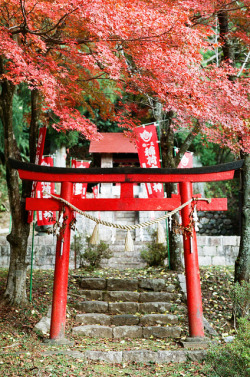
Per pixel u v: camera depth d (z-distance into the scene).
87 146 23.61
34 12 7.34
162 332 7.76
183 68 7.21
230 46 9.52
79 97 9.66
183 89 7.36
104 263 13.77
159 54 7.02
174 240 11.46
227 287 9.64
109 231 16.48
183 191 7.40
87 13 6.22
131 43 7.12
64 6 6.38
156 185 10.00
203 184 21.36
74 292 9.75
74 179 7.36
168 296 9.38
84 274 11.40
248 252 8.31
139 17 6.44
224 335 7.39
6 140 8.70
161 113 12.30
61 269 7.14
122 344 7.24
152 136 9.79
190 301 7.12
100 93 9.99
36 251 13.32
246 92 8.12
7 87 8.57
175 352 6.47
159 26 6.57
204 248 13.66
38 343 6.89
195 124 9.34
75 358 6.20
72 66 8.70
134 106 11.93
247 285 7.39
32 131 9.35
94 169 7.28
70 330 7.84
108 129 23.14
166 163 11.64
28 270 12.02
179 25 6.72
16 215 8.66
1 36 6.57
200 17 9.09
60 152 20.33
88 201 7.36
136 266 13.52
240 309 7.86
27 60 7.02
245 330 5.61
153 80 7.59
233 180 21.39
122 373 5.80
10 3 6.88
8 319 7.90
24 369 5.59
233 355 5.47
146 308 8.89
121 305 8.91
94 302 9.01
